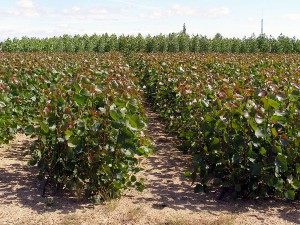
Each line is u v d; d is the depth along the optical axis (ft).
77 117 17.26
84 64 36.45
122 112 15.94
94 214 15.94
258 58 54.75
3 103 23.43
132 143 15.81
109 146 16.33
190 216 16.03
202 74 32.32
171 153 25.90
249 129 17.04
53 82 26.78
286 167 16.31
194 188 18.98
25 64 35.65
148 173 21.79
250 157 16.79
